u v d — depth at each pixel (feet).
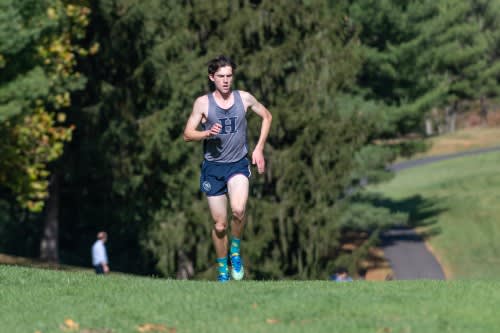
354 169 396.16
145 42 337.31
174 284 89.40
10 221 393.50
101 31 333.42
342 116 398.21
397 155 490.49
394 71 465.06
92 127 328.08
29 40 241.55
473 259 481.87
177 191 345.31
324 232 378.12
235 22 370.12
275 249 373.20
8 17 234.38
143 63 334.44
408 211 645.92
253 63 368.68
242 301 75.00
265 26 379.55
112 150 331.16
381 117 413.39
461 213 612.29
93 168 331.16
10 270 106.83
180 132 343.67
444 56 519.60
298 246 383.65
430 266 471.21
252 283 90.94
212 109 90.43
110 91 330.54
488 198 647.56
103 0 328.70
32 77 250.57
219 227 96.02
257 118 371.15
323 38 389.19
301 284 89.30
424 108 479.41
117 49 332.19
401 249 517.14
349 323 64.85
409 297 76.48
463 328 63.57
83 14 304.71
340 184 384.06
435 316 67.72
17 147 272.72
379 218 445.37
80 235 382.01
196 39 371.76
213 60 89.40
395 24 464.65
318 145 380.58
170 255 352.69
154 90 338.75
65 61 286.87
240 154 93.04
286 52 375.66
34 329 66.64
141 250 370.12
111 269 388.16
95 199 355.56
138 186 342.03
